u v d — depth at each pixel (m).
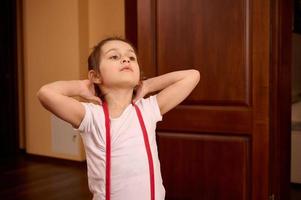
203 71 2.07
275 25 1.99
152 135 1.03
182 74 1.12
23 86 4.59
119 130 0.98
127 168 0.95
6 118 4.59
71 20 3.96
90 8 3.92
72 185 3.38
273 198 2.08
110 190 0.95
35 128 4.39
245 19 1.97
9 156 4.56
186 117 2.13
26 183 3.44
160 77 1.14
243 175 2.02
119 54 1.00
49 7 4.11
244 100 1.99
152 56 2.15
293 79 3.91
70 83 1.02
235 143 2.03
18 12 4.53
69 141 4.11
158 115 1.07
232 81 2.01
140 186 0.95
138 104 1.07
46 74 4.22
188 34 2.09
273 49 1.99
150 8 2.14
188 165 2.14
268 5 1.91
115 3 3.80
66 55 4.03
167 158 2.19
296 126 3.27
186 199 2.16
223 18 2.01
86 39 3.96
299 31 3.77
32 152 4.44
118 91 1.01
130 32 2.54
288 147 2.40
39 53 4.26
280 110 2.16
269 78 1.95
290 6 2.26
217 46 2.03
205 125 2.09
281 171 2.25
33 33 4.29
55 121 4.20
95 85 1.04
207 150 2.10
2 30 4.51
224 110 2.04
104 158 0.96
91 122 0.98
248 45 1.97
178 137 2.16
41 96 0.94
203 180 2.12
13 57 4.57
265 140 1.96
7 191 3.20
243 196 2.03
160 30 2.14
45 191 3.21
